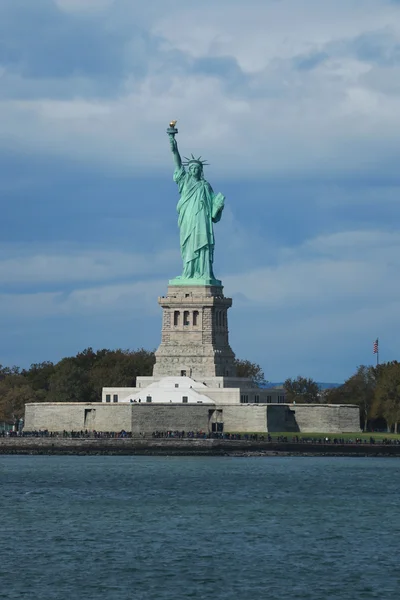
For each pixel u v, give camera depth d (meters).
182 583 134.62
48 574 138.50
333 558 149.12
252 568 142.62
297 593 130.38
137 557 149.00
